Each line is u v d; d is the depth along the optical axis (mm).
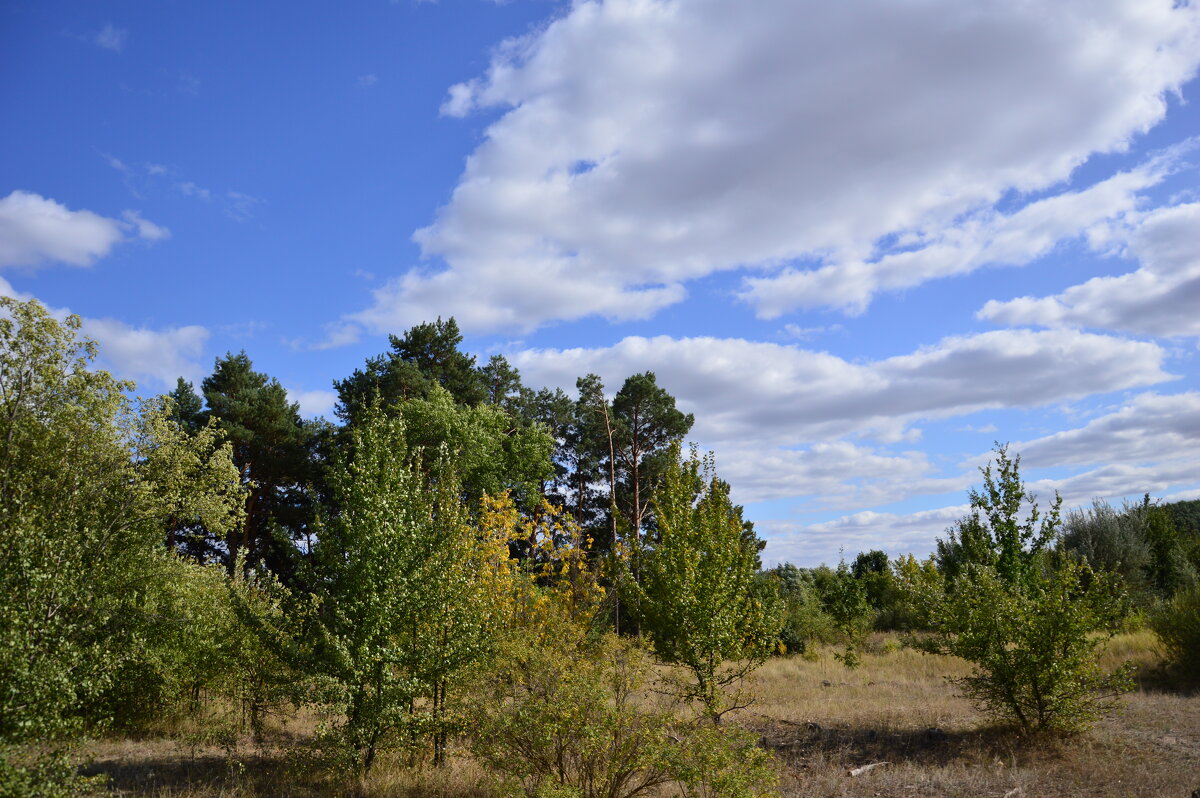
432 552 9969
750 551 12820
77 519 8570
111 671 7910
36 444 9273
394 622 9508
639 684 8047
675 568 11922
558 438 40250
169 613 11008
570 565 13977
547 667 7957
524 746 7441
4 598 6566
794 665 21578
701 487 13219
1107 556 28109
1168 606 16906
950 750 10055
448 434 28391
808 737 11227
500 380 40938
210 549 31766
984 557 14727
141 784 8672
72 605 7465
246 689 11766
